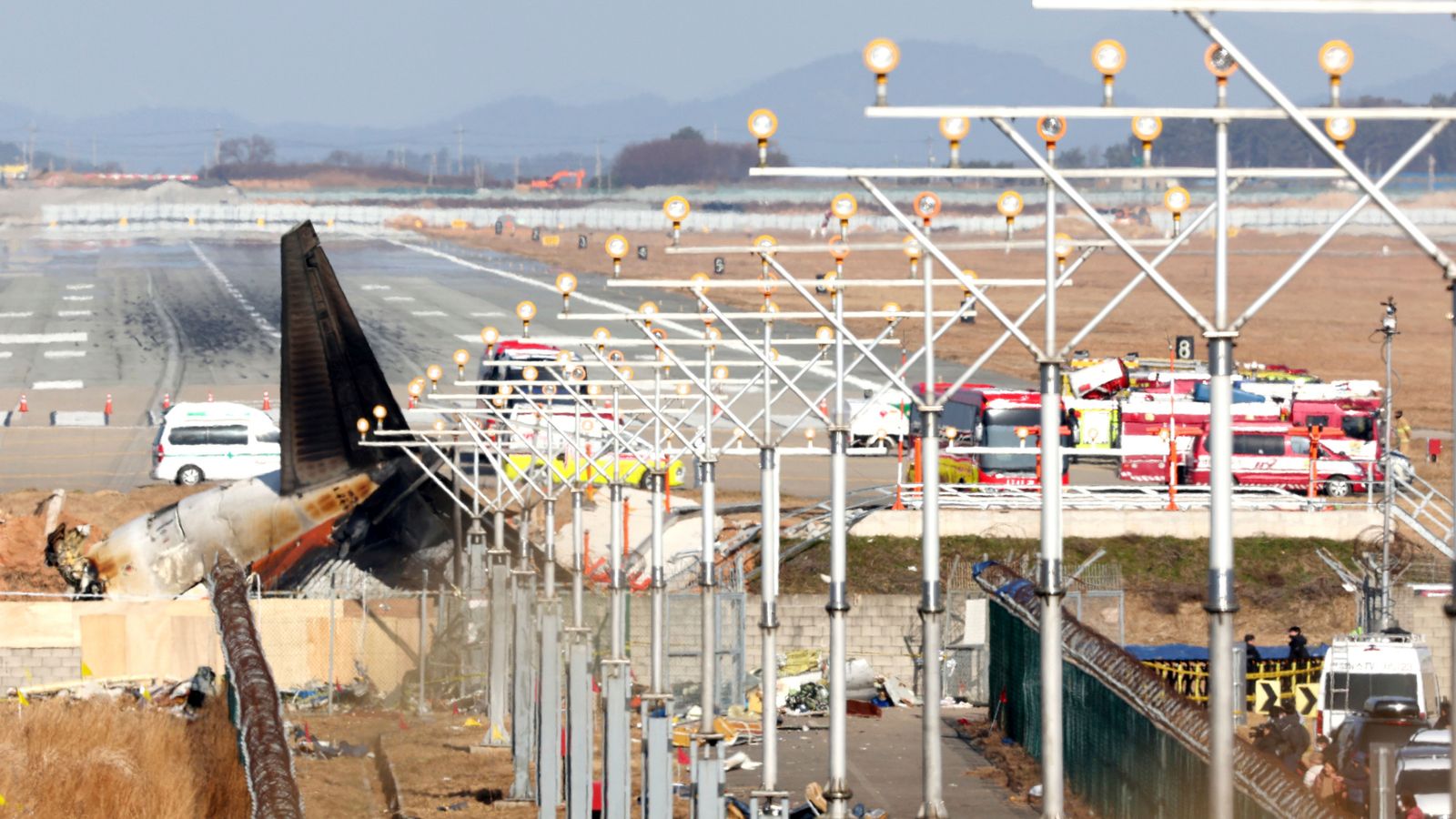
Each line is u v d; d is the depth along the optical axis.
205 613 158.38
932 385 80.50
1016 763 133.00
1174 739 95.31
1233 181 64.12
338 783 128.12
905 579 178.75
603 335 124.06
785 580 177.50
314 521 181.62
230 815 114.19
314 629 159.00
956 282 83.88
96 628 157.00
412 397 154.62
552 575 143.12
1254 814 84.00
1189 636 177.38
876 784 126.62
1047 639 70.62
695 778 83.25
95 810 110.06
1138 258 60.62
